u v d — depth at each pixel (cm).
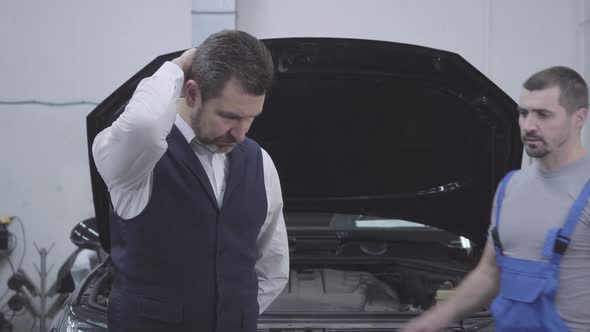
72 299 243
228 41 146
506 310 170
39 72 518
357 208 310
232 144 157
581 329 161
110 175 149
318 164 297
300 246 318
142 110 141
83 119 522
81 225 335
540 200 168
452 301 192
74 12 516
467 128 275
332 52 247
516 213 172
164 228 156
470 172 284
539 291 163
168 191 156
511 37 519
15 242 524
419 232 324
